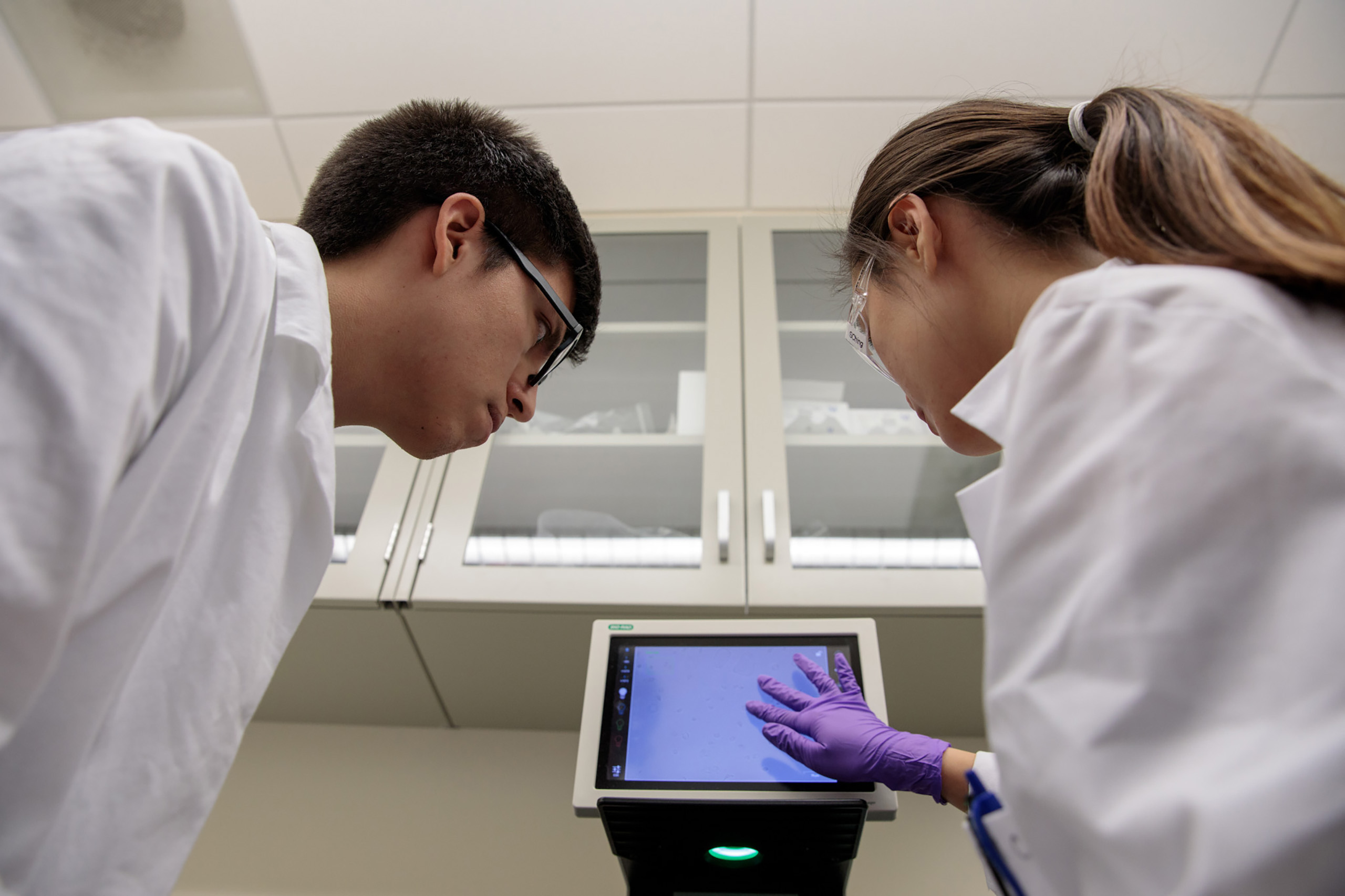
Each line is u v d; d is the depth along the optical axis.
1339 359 0.47
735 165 2.08
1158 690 0.44
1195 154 0.55
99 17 1.80
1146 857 0.41
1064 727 0.45
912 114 1.96
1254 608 0.43
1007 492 0.53
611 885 1.39
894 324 0.78
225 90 1.95
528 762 1.57
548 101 1.97
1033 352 0.54
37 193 0.49
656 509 1.49
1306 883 0.37
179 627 0.68
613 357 1.80
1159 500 0.45
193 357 0.58
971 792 0.60
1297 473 0.43
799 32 1.83
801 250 1.95
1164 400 0.47
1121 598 0.45
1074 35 1.80
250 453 0.73
